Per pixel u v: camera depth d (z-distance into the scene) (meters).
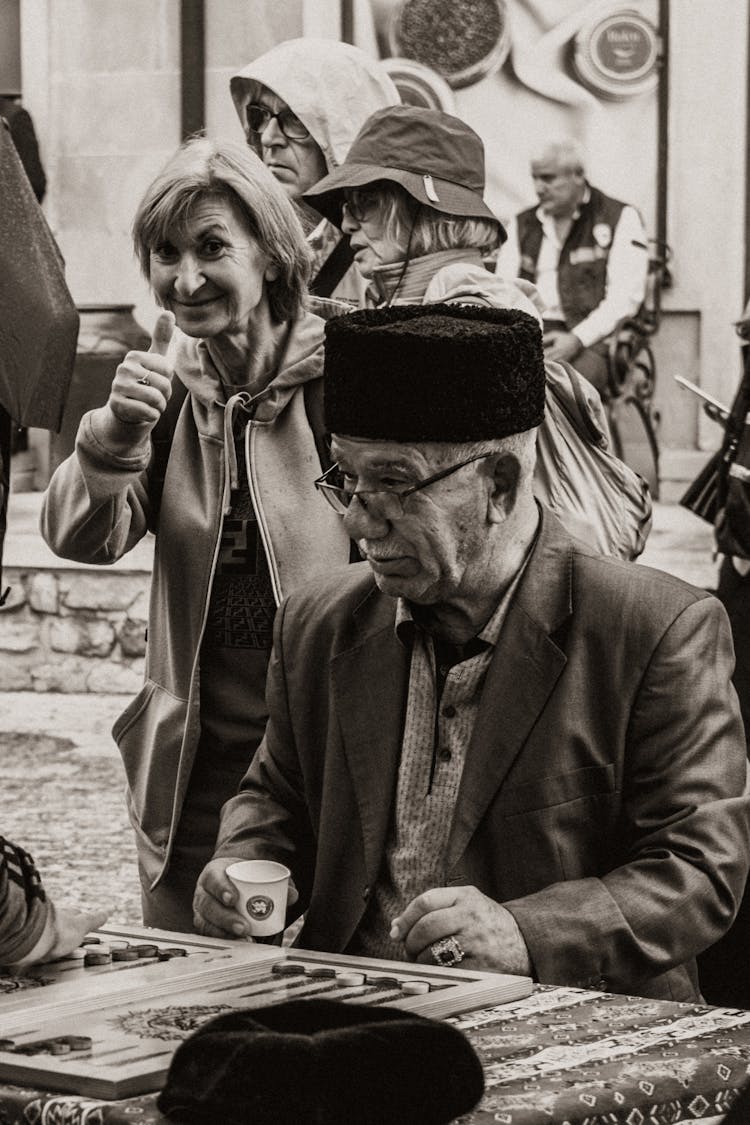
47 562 12.07
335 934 3.23
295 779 3.44
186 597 4.14
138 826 4.22
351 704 3.26
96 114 12.84
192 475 4.21
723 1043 2.52
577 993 2.81
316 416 4.16
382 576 3.06
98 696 12.02
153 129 12.80
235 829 3.43
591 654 3.13
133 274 12.82
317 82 5.81
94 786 9.27
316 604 3.41
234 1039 2.22
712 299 12.67
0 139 3.06
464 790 3.12
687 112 12.61
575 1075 2.37
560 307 12.36
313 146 5.84
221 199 4.01
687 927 3.01
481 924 2.92
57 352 3.11
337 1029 2.22
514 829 3.10
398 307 3.18
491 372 2.99
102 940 3.13
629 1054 2.47
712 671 3.16
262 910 3.16
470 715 3.18
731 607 7.01
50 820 8.46
